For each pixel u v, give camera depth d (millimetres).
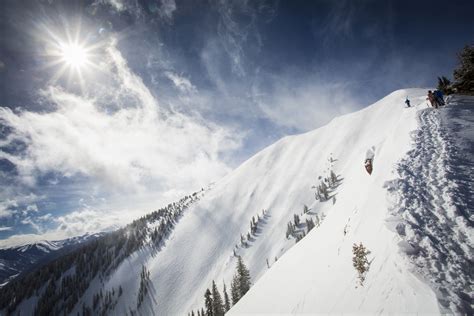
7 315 199250
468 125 18125
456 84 31391
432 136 17641
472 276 7922
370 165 22453
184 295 195500
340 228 17844
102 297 197375
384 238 11133
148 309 184750
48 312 193125
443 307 7254
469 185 11641
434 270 8445
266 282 23750
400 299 8312
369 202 15492
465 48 31094
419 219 10766
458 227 9656
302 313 12898
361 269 11008
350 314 9562
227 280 193625
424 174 13656
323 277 14102
